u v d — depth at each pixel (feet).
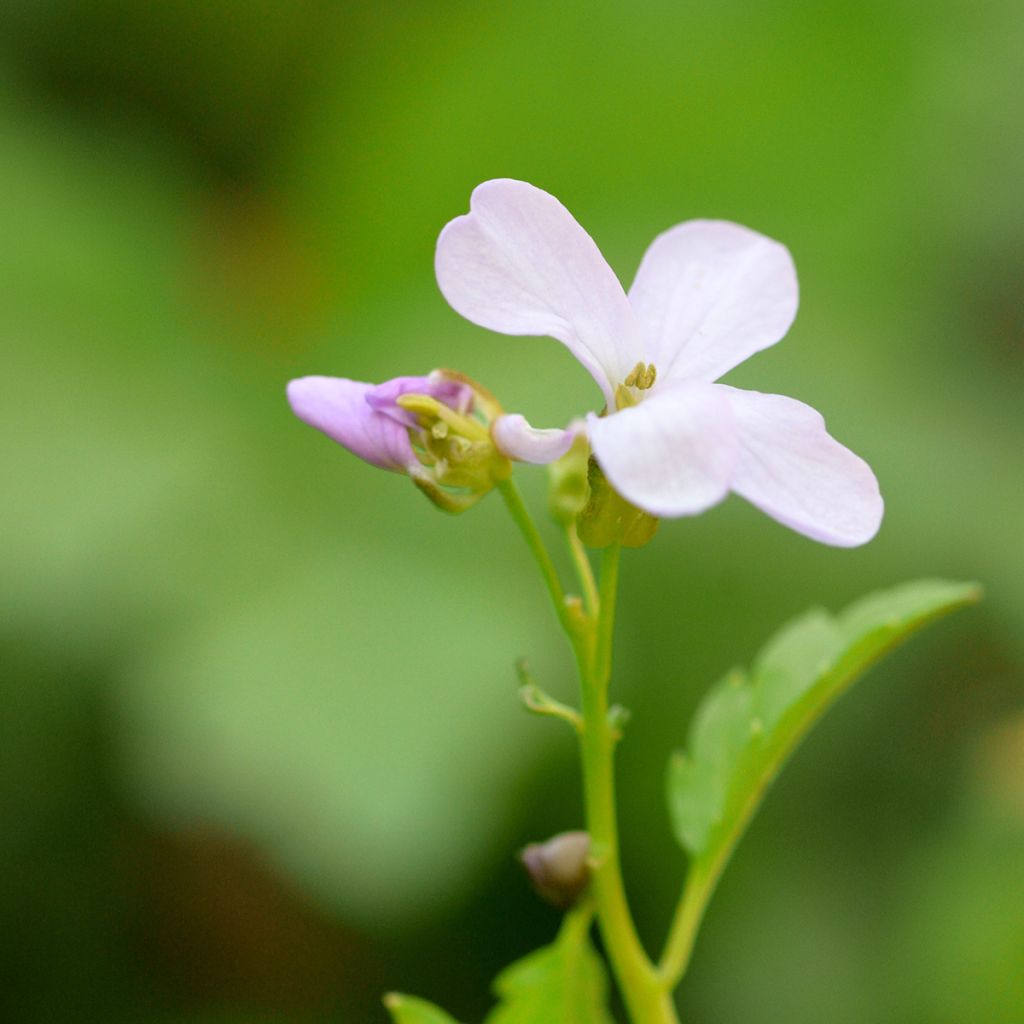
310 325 1.51
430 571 1.22
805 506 0.97
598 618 1.00
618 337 0.99
